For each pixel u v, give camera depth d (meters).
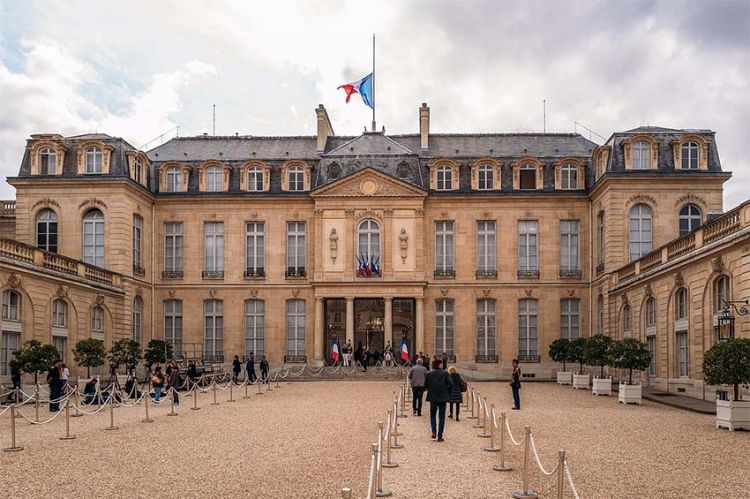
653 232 46.34
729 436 20.77
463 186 52.41
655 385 38.19
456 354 51.66
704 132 47.09
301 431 21.95
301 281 52.22
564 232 52.12
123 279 47.06
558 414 26.67
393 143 54.09
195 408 29.31
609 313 46.38
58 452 18.36
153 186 52.81
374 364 54.12
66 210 47.41
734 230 28.73
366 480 14.88
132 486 14.41
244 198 52.44
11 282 34.47
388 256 51.50
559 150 54.53
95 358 37.25
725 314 27.95
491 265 52.22
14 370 32.09
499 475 15.38
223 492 13.89
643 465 16.34
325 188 51.56
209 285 52.34
